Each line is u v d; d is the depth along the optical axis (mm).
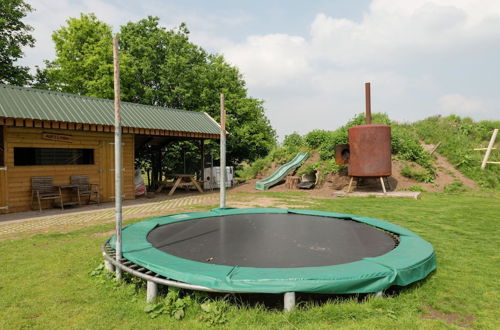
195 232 4215
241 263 2893
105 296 2736
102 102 9734
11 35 15125
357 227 4594
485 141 14078
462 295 2748
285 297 2389
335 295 2701
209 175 13203
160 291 2783
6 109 6973
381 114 16062
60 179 8461
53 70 16141
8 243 4543
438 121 16125
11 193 7508
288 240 3781
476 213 6871
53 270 3385
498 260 3721
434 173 11734
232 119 18531
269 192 11586
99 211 7629
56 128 8133
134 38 16938
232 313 2363
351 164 10266
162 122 10461
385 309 2447
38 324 2266
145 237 3867
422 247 3420
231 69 20156
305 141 16188
